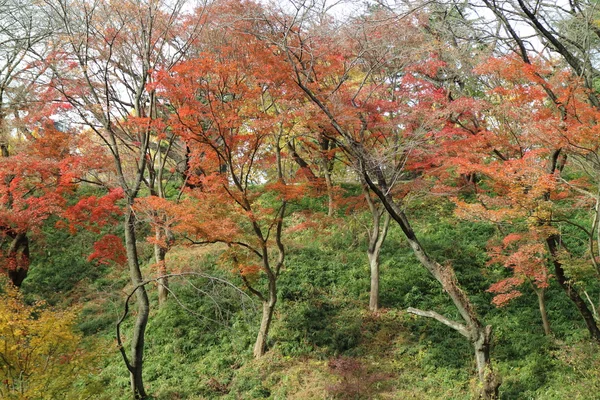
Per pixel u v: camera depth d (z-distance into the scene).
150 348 16.23
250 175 16.56
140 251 22.20
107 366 15.61
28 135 16.19
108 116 14.53
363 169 12.69
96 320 18.19
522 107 12.25
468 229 21.22
